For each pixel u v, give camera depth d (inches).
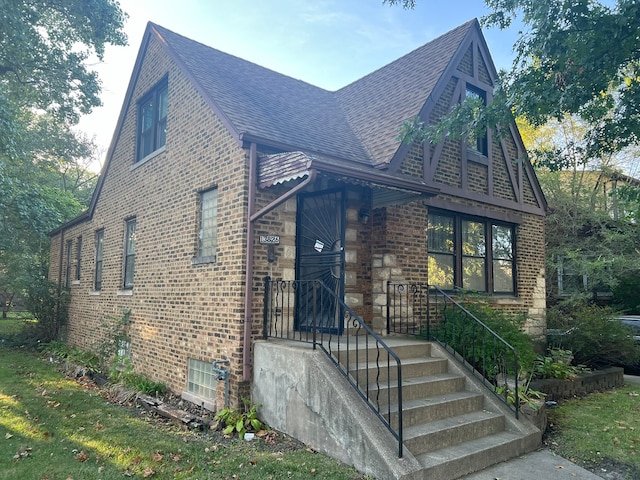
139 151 404.5
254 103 318.7
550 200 654.5
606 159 641.6
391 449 172.1
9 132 492.7
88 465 181.8
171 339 310.5
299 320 266.2
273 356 229.8
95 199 478.0
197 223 298.5
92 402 282.4
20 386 320.8
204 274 281.6
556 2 191.6
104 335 409.1
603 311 409.1
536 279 423.8
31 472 173.9
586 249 618.5
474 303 316.8
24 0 582.6
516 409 224.7
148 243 356.2
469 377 244.2
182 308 301.1
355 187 289.6
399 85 401.7
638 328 437.4
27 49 636.7
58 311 542.6
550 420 259.1
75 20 666.2
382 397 208.1
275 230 262.8
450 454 185.8
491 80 402.3
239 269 251.9
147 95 392.5
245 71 397.1
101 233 475.5
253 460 185.6
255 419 228.1
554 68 207.2
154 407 260.1
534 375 317.4
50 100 773.3
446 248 354.0
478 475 183.8
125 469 178.2
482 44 398.3
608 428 243.1
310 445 202.2
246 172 256.5
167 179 337.7
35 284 558.9
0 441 206.8
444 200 346.3
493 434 214.7
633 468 192.5
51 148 1058.7
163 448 200.8
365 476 171.8
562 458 204.8
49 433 218.8
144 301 352.2
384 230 308.8
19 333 595.5
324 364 204.4
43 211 557.9
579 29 189.6
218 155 279.6
